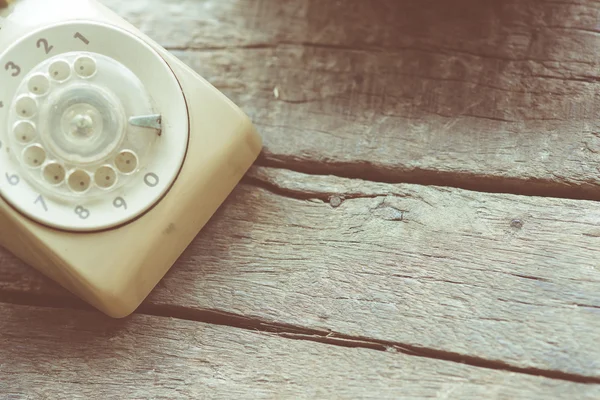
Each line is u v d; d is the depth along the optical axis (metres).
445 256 0.64
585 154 0.65
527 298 0.63
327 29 0.69
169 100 0.63
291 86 0.68
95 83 0.62
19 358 0.64
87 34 0.63
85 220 0.61
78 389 0.63
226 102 0.64
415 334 0.63
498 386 0.62
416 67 0.68
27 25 0.62
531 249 0.64
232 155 0.64
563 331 0.62
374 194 0.66
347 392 0.62
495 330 0.63
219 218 0.66
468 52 0.68
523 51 0.67
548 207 0.65
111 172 0.62
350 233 0.65
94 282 0.61
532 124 0.66
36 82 0.62
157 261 0.63
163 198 0.62
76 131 0.62
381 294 0.64
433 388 0.62
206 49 0.69
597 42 0.67
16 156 0.61
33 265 0.65
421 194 0.66
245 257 0.65
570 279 0.63
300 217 0.66
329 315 0.64
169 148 0.63
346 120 0.67
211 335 0.64
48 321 0.65
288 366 0.63
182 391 0.63
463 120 0.67
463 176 0.66
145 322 0.64
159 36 0.69
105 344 0.64
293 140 0.67
